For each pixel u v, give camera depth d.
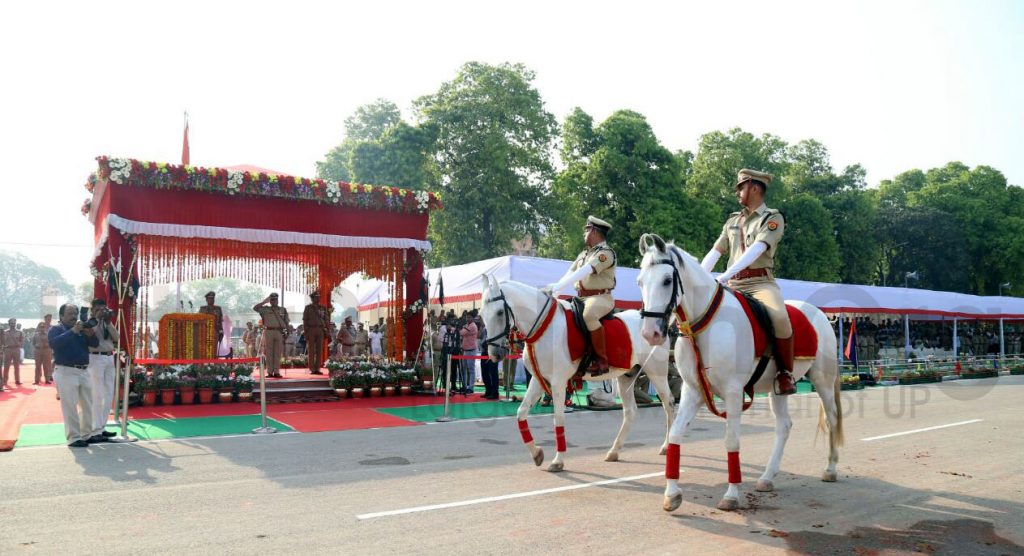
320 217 15.39
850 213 48.66
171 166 13.62
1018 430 11.02
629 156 36.34
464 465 8.10
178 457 8.55
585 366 8.09
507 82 36.94
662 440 10.11
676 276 5.80
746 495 6.56
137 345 13.83
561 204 36.69
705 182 43.75
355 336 20.58
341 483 7.08
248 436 10.30
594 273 8.20
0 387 17.69
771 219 6.46
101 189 14.26
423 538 5.14
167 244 14.74
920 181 61.66
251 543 5.02
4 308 102.94
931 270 54.47
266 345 16.62
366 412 13.20
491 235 36.88
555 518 5.71
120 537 5.17
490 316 7.79
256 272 17.00
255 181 14.38
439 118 36.88
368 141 34.88
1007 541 5.13
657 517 5.75
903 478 7.34
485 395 15.87
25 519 5.68
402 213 16.48
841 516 5.81
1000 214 54.47
